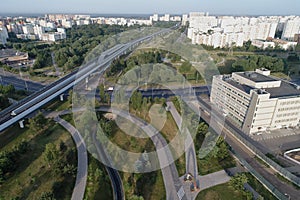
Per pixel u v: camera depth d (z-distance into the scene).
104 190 44.84
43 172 49.00
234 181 45.03
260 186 46.78
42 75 111.38
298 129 67.69
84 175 48.31
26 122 67.69
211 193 44.41
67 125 67.31
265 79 72.12
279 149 58.72
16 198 40.72
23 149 53.34
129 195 43.59
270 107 62.97
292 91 68.38
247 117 65.06
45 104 74.19
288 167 52.22
